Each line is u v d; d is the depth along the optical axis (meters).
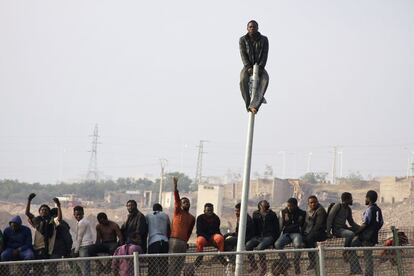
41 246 29.47
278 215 32.00
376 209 31.16
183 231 30.11
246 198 27.30
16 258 28.55
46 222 29.59
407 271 28.81
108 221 30.11
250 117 27.55
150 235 29.81
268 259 27.48
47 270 24.97
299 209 31.19
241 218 27.28
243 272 26.72
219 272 26.66
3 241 28.67
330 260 27.91
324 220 30.95
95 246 29.81
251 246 30.70
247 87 27.72
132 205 29.94
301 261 27.83
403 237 33.19
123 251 28.75
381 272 28.75
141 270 26.14
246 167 27.36
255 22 27.89
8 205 198.12
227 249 31.22
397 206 188.75
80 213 29.92
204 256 26.50
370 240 31.00
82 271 24.92
